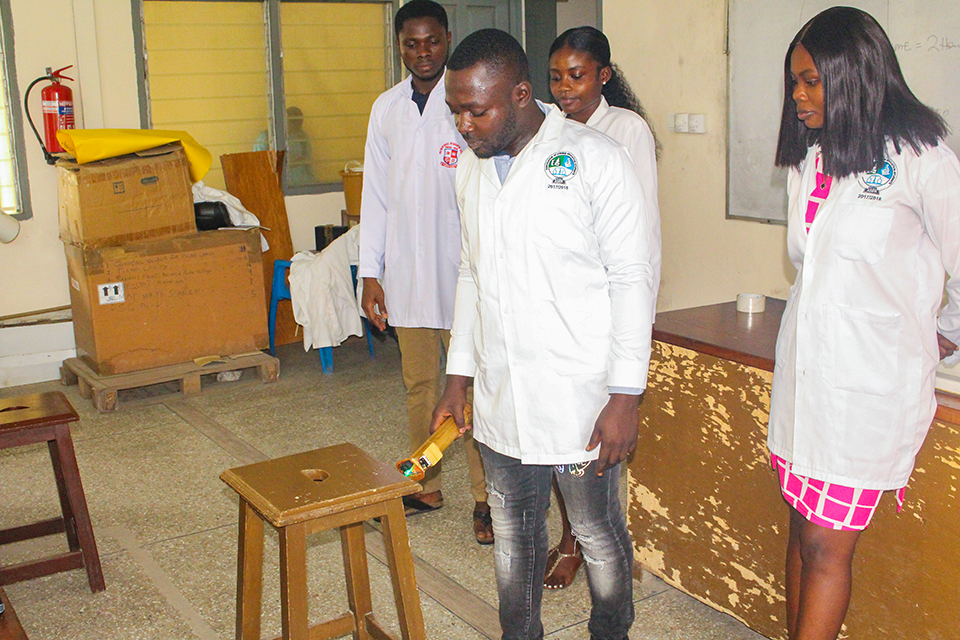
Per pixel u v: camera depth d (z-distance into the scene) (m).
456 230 3.06
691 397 2.44
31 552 3.17
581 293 1.88
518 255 1.87
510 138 1.83
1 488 3.70
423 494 3.38
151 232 4.78
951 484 1.89
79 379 4.90
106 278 4.68
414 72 2.96
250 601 1.92
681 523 2.58
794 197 1.89
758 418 2.26
